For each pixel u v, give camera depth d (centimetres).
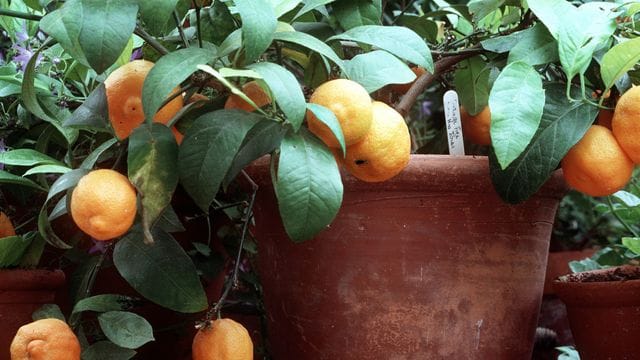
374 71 109
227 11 123
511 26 142
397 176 112
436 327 114
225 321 109
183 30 124
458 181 113
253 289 154
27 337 103
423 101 211
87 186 97
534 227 119
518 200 109
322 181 98
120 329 109
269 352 150
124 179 100
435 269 114
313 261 117
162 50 113
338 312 116
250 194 129
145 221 99
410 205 113
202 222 145
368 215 114
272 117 103
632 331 118
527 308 120
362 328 115
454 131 123
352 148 103
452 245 114
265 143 104
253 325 171
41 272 118
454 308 115
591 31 109
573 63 108
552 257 204
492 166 109
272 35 99
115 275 138
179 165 101
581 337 124
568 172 111
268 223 122
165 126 104
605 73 107
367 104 100
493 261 116
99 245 128
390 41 111
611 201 169
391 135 103
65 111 128
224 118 102
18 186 134
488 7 130
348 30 117
